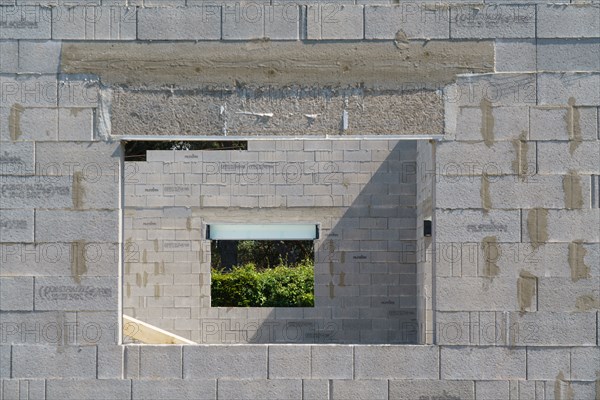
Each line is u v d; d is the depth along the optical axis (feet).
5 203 23.07
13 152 23.16
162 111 23.35
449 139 23.27
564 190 23.07
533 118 23.22
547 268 22.97
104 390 22.80
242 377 22.85
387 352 22.88
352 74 23.43
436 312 22.97
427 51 23.41
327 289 40.83
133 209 42.09
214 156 41.98
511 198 23.09
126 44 23.39
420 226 37.63
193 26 23.44
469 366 22.84
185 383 22.84
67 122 23.24
